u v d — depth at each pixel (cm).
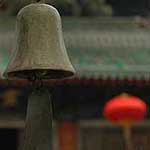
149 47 3950
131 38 4034
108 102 3338
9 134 3956
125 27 4162
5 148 3959
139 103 3127
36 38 1067
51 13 1088
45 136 1024
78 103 3566
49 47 1066
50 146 1026
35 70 1071
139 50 3894
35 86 1071
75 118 3562
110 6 6194
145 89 3578
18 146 3566
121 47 3916
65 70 1067
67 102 3556
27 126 1031
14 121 3556
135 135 3675
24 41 1072
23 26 1079
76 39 3966
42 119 1035
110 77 3297
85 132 3591
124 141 3466
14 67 1051
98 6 5831
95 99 3581
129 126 3462
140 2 6538
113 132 3628
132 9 6544
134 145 3662
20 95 3503
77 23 4162
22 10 1092
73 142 3544
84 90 3553
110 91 3559
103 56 3719
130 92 3562
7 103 3525
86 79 3278
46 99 1052
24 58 1052
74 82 3278
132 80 3334
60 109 3556
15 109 3553
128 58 3691
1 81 3169
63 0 5397
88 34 4047
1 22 4047
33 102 1045
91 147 3588
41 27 1073
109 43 3956
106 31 4112
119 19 4244
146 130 3681
